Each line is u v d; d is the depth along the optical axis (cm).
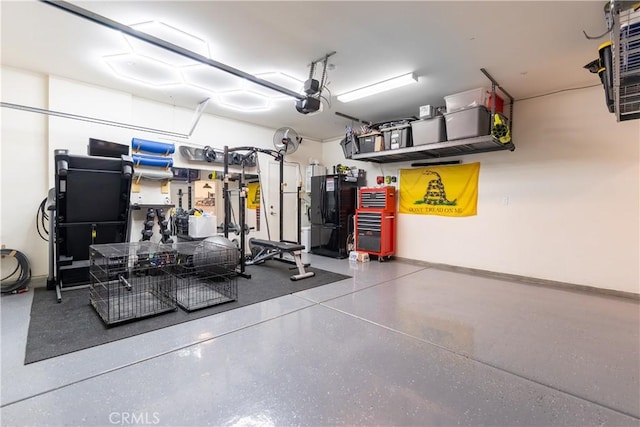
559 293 398
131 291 367
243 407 171
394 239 627
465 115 429
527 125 465
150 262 362
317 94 434
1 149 377
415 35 305
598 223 406
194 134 548
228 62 365
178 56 347
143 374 201
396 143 530
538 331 277
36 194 400
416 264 584
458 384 195
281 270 509
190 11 268
